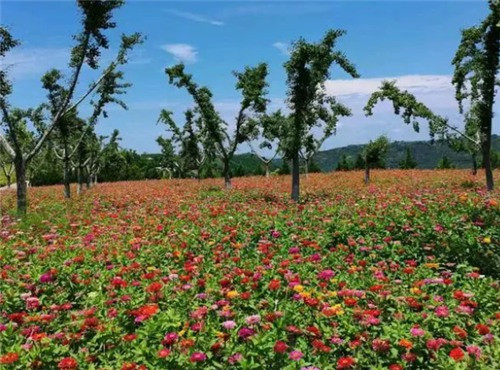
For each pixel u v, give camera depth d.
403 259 10.00
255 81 32.94
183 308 6.91
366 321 6.01
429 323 6.17
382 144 37.66
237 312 6.62
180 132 47.12
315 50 25.14
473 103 26.05
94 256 10.05
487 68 25.48
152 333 5.95
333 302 6.78
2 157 46.44
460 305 6.54
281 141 26.20
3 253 10.21
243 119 34.31
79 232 13.61
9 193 40.25
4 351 5.62
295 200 24.08
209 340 5.79
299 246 10.60
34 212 20.78
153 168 82.12
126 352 5.87
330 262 9.52
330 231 11.85
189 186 40.12
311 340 6.03
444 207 14.30
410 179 39.03
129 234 12.45
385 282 7.81
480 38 25.55
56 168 59.31
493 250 10.07
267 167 52.12
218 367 5.48
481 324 6.00
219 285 7.76
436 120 27.27
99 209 20.61
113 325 6.30
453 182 33.00
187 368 5.27
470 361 5.27
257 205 19.08
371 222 11.71
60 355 5.78
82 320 6.52
